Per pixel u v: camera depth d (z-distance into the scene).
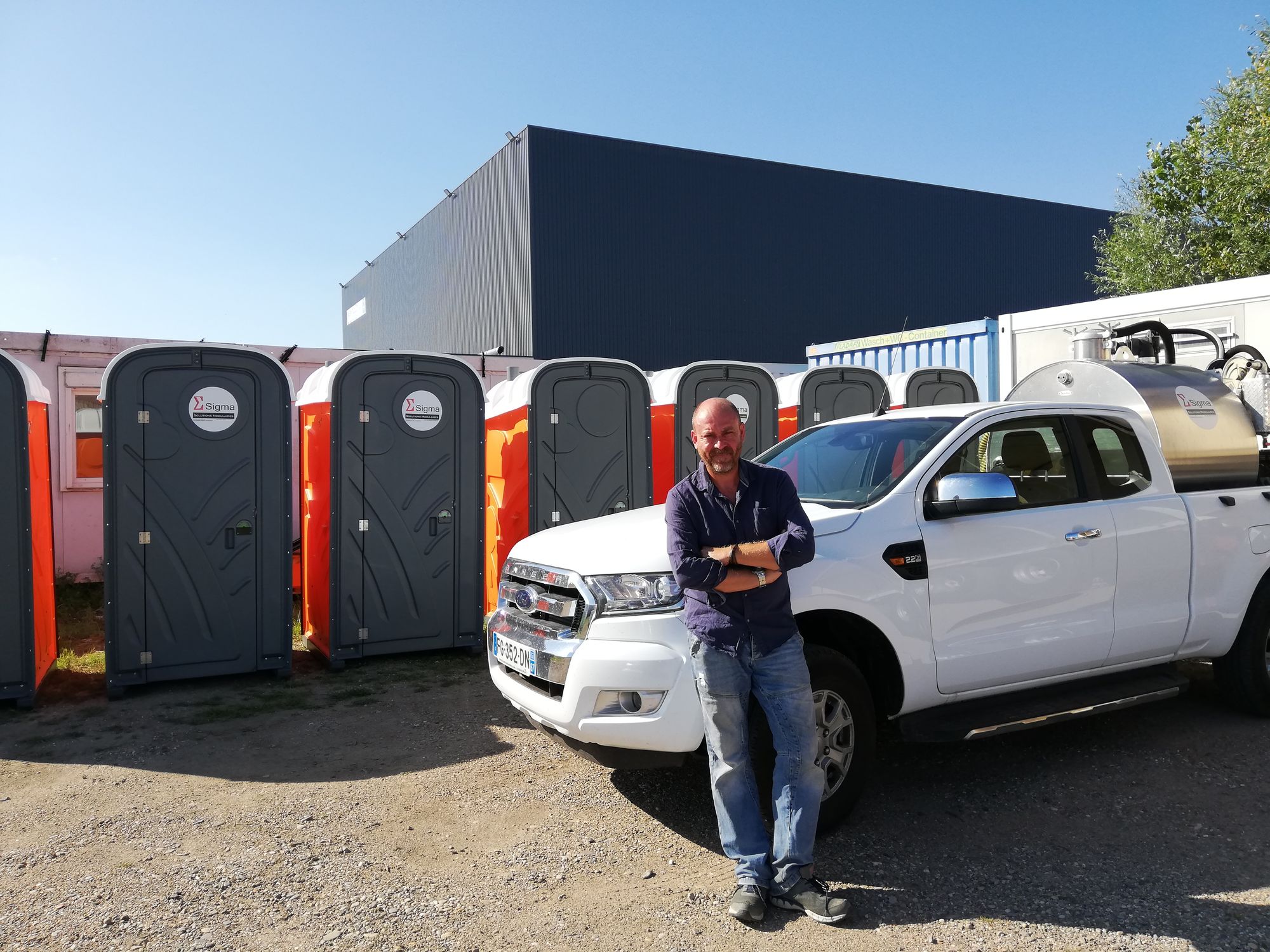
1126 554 4.43
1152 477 4.72
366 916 3.11
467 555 6.98
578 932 3.00
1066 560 4.23
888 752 4.68
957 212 30.33
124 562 5.80
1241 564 4.87
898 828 3.77
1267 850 3.55
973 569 3.96
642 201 25.31
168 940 2.95
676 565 3.01
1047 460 4.45
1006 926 3.01
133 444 5.83
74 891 3.27
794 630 3.12
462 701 5.73
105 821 3.91
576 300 24.42
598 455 7.38
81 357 9.52
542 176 24.06
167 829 3.82
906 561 3.80
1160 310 8.94
